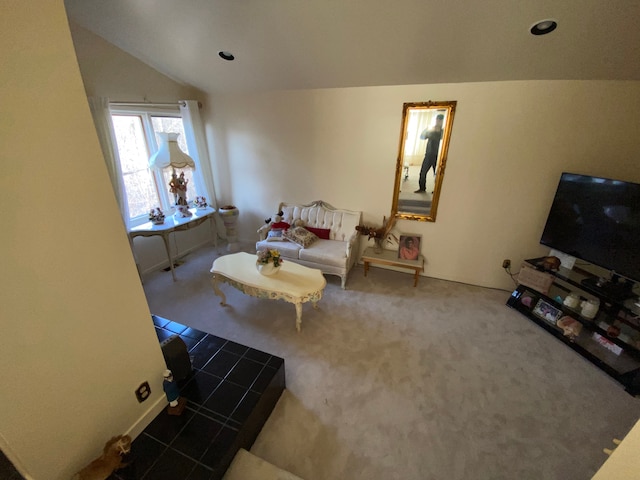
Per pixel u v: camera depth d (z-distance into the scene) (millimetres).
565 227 2605
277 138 3797
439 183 3184
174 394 1524
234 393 1681
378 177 3465
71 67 982
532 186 2918
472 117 2885
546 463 1575
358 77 2980
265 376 1802
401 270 3746
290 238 3543
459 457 1605
